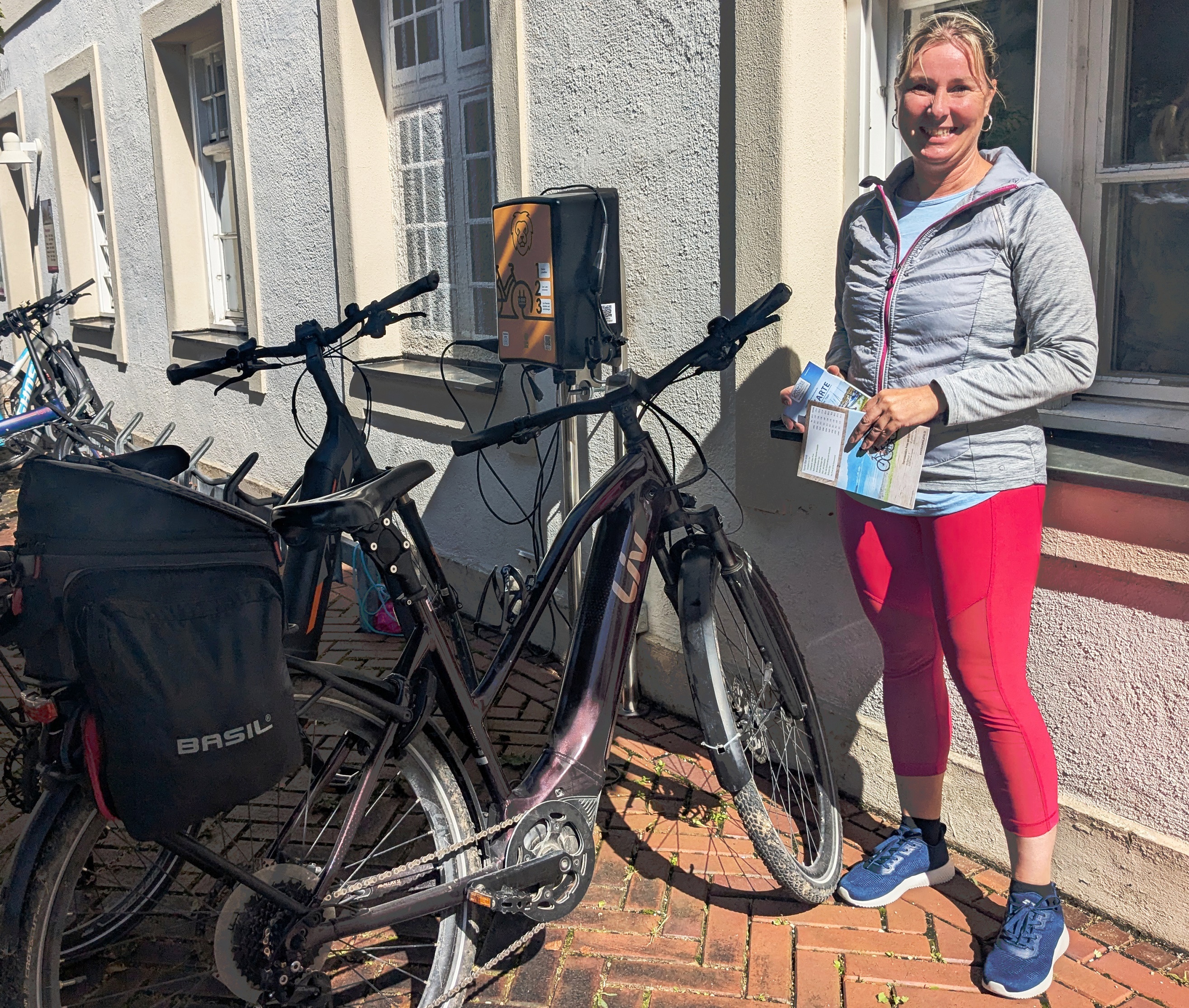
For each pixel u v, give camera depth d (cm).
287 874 197
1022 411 213
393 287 532
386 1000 229
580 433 382
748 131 296
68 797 173
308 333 304
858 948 244
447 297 499
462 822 214
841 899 262
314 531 194
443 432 470
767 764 321
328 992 214
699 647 236
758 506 315
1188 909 234
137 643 159
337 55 505
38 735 193
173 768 161
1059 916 232
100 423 588
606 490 239
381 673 411
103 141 823
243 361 304
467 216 474
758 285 300
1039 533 222
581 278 336
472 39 451
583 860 221
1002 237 205
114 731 159
